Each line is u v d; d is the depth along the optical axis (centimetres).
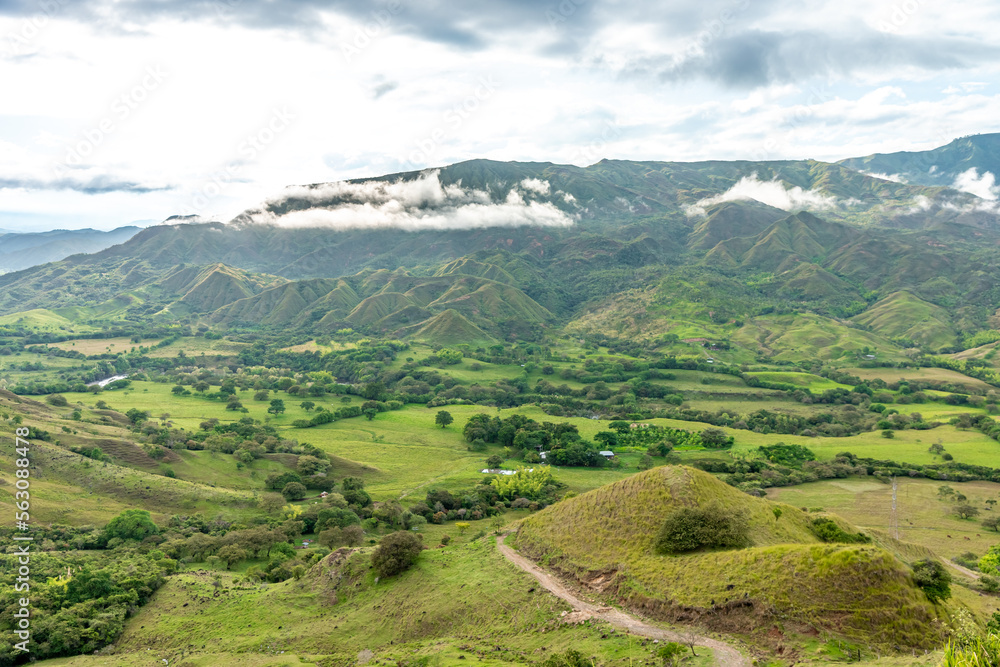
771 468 15088
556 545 7462
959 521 11669
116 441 14125
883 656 4472
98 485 12050
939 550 10250
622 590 6100
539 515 8494
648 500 7406
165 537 10288
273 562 9200
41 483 11519
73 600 7600
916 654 4484
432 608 6712
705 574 5778
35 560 8650
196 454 14812
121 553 9425
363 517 12350
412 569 7650
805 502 12875
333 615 7162
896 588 5016
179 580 8462
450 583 7150
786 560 5469
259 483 14200
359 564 7988
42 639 6731
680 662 4650
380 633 6581
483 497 13500
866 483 14250
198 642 6800
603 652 5088
